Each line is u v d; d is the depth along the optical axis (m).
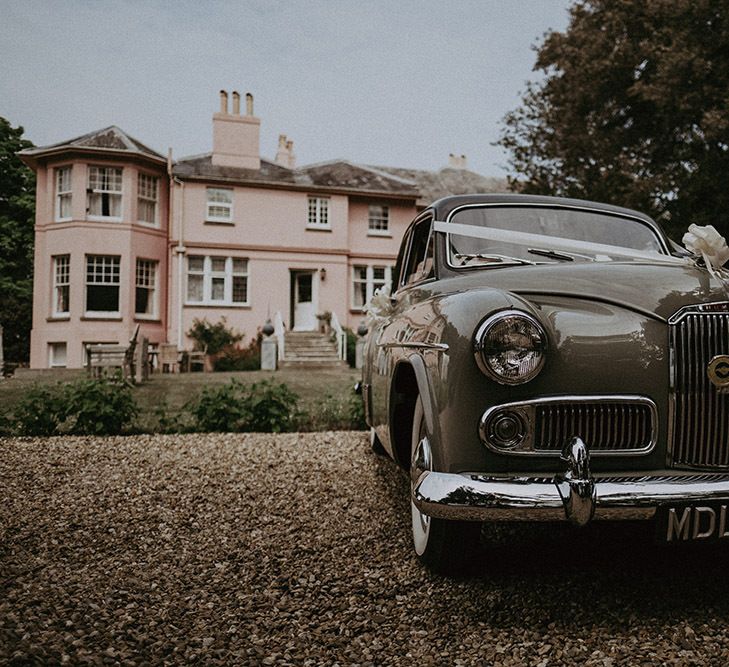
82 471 4.92
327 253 21.62
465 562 2.71
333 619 2.42
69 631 2.30
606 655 2.10
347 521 3.65
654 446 2.30
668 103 12.83
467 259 3.23
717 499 2.15
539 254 3.24
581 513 2.09
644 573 2.75
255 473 4.86
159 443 6.15
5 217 28.81
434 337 2.50
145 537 3.41
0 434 6.77
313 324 21.53
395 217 22.83
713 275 2.51
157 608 2.53
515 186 16.31
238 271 21.05
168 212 20.80
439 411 2.38
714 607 2.41
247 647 2.21
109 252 19.33
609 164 14.86
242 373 15.16
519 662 2.08
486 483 2.18
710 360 2.29
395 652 2.17
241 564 3.01
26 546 3.26
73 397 6.88
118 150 19.20
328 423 7.36
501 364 2.21
